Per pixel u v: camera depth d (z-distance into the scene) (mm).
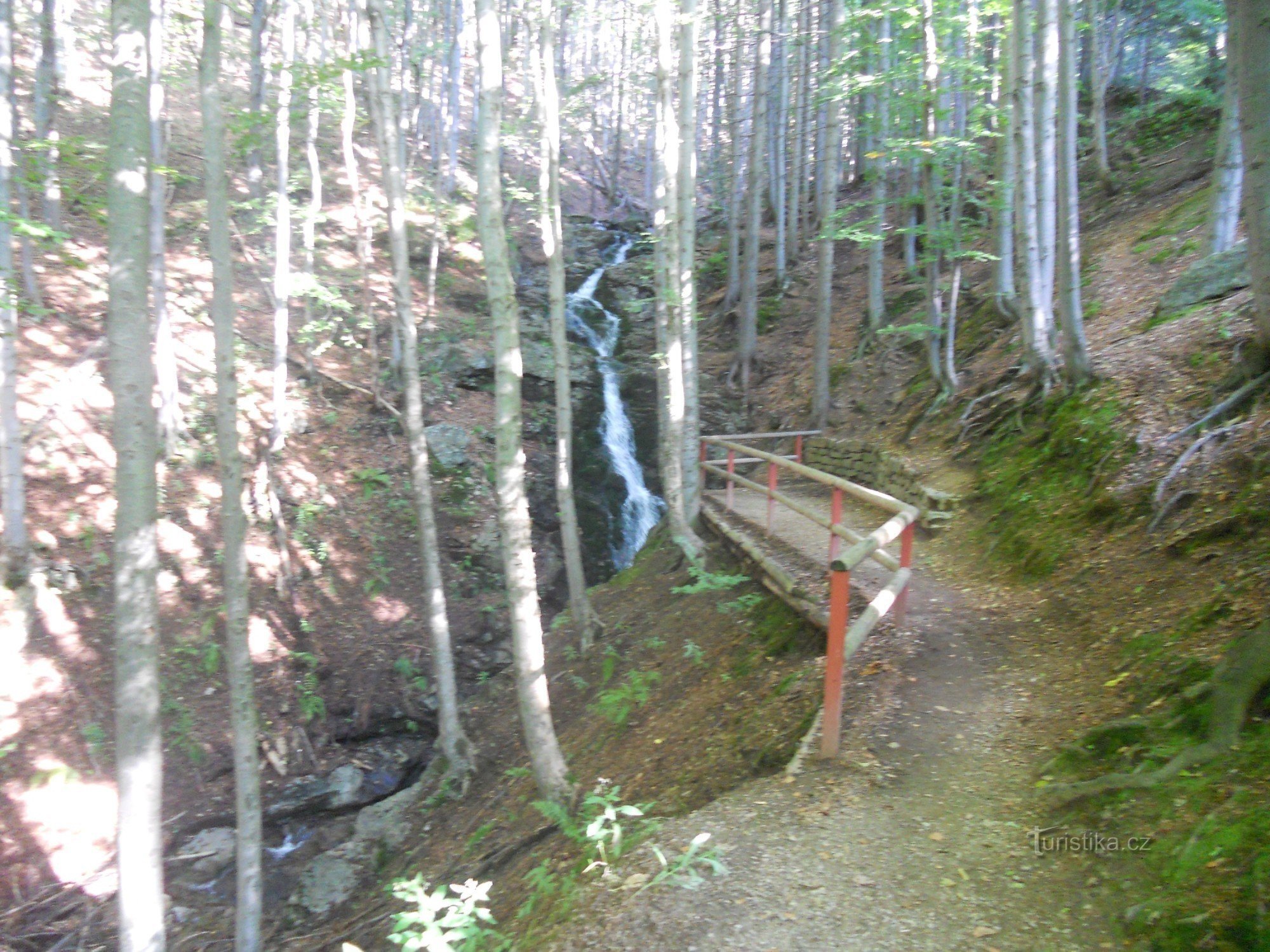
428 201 23812
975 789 4617
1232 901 3201
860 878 3949
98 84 24578
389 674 12508
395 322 17172
